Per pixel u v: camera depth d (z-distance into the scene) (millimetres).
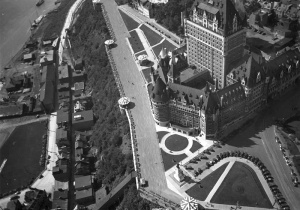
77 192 196125
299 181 169000
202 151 190875
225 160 184000
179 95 199875
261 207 160875
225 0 195000
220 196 167500
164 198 170625
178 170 175750
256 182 171125
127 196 180875
